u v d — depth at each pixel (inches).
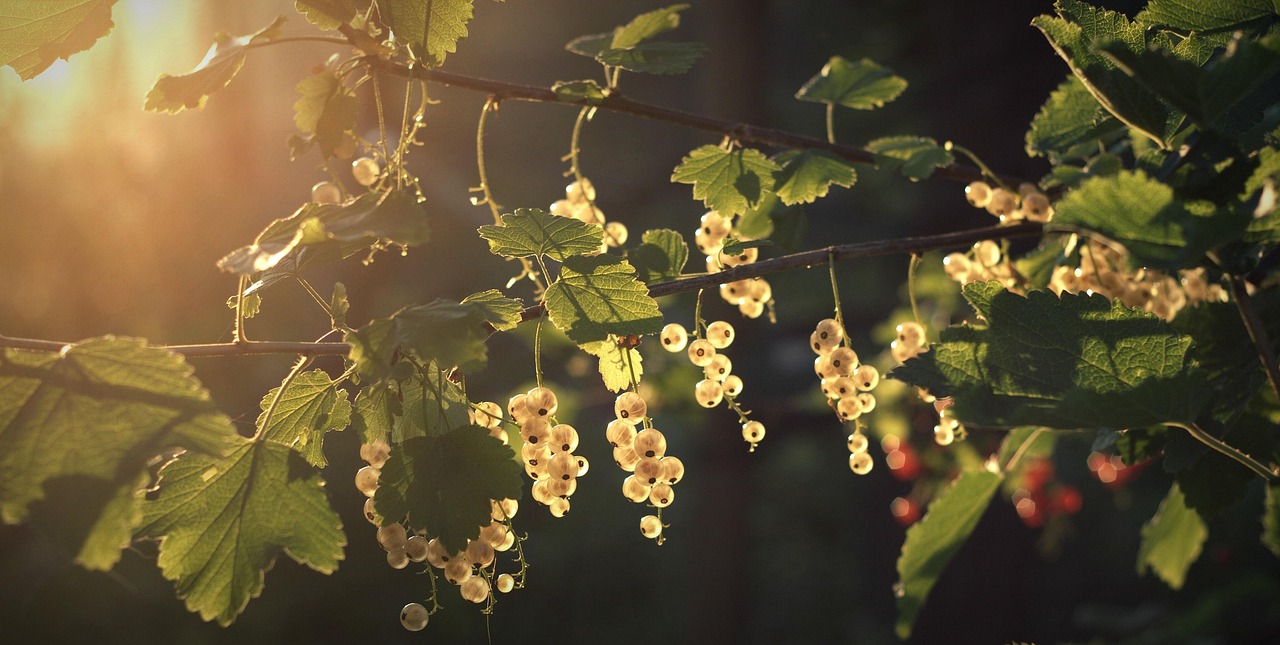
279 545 34.4
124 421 32.8
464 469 34.6
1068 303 35.2
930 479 80.7
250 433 35.9
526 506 192.9
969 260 40.4
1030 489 80.4
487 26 135.7
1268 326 36.0
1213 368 36.0
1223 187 34.7
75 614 133.9
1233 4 35.7
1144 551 45.7
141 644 134.9
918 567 43.8
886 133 135.8
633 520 199.9
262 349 34.5
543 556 184.9
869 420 89.2
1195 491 37.5
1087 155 41.2
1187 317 36.2
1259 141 36.1
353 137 36.9
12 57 36.4
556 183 139.5
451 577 35.0
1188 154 34.9
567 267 35.6
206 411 32.9
